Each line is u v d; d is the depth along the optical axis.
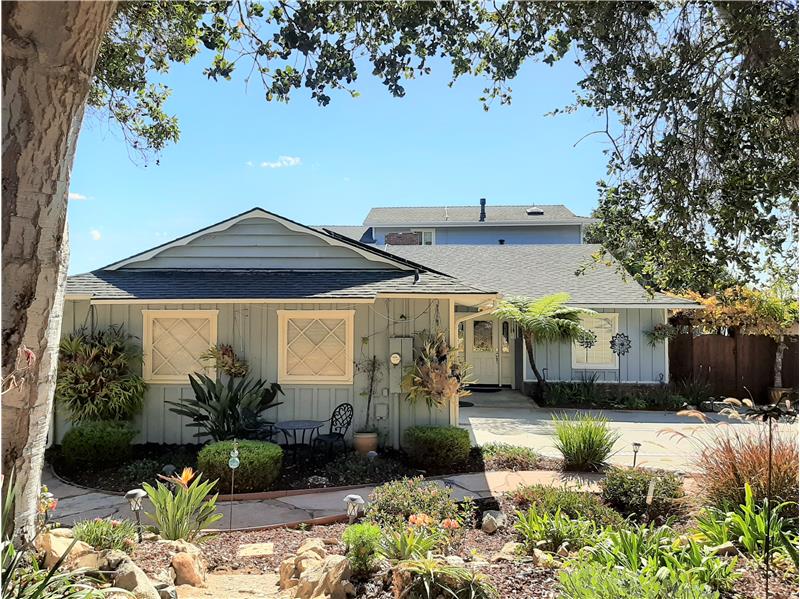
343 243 9.96
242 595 3.49
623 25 5.06
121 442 7.74
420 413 8.69
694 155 5.05
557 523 4.14
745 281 5.45
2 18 2.73
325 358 8.80
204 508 5.05
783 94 4.42
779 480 4.26
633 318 14.22
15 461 3.06
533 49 5.27
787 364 14.02
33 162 2.90
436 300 8.75
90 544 3.64
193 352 8.82
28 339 3.00
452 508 5.23
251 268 10.03
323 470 7.51
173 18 5.91
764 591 2.97
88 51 3.01
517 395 14.73
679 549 3.40
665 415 12.52
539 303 13.77
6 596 2.44
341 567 3.26
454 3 5.03
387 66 5.11
